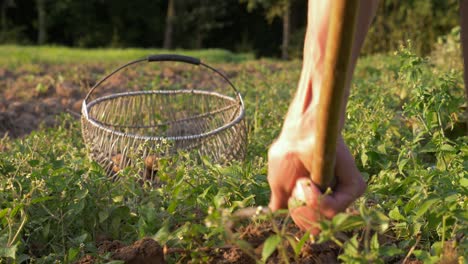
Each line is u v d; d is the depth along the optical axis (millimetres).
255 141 2432
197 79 5477
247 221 1494
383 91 3252
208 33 19656
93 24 18797
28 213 1558
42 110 4043
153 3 19234
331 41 937
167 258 1391
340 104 966
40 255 1558
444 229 1280
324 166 1020
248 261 1341
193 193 1626
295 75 5230
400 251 1137
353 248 1098
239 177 1663
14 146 2480
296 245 1096
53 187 1580
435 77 3154
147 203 1676
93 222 1602
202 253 1331
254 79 5062
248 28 19656
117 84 4953
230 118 2410
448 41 4754
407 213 1527
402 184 1562
